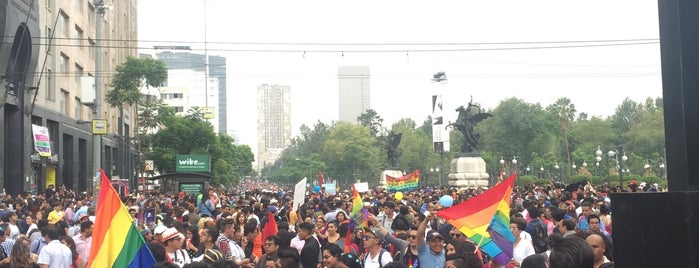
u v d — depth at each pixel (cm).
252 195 3362
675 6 344
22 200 2605
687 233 319
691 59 338
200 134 6247
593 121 10575
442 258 986
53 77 5131
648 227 336
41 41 4675
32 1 3853
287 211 2000
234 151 10756
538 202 1906
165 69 5416
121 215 858
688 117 336
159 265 789
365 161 11144
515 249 1079
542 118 10625
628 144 9969
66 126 5494
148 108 6106
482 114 5856
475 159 5753
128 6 9162
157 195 3800
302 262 1145
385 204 1688
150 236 1259
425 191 3822
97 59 3288
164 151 5994
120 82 5294
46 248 1061
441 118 7025
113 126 7800
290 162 15362
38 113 4688
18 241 985
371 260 1074
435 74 6988
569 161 9594
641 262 338
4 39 3716
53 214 1873
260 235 1401
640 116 11231
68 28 5638
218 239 1173
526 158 10638
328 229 1355
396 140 7725
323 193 3788
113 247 846
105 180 861
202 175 4147
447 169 11069
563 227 1170
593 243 777
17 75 4225
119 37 8388
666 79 352
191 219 1684
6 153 4203
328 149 11419
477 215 1006
